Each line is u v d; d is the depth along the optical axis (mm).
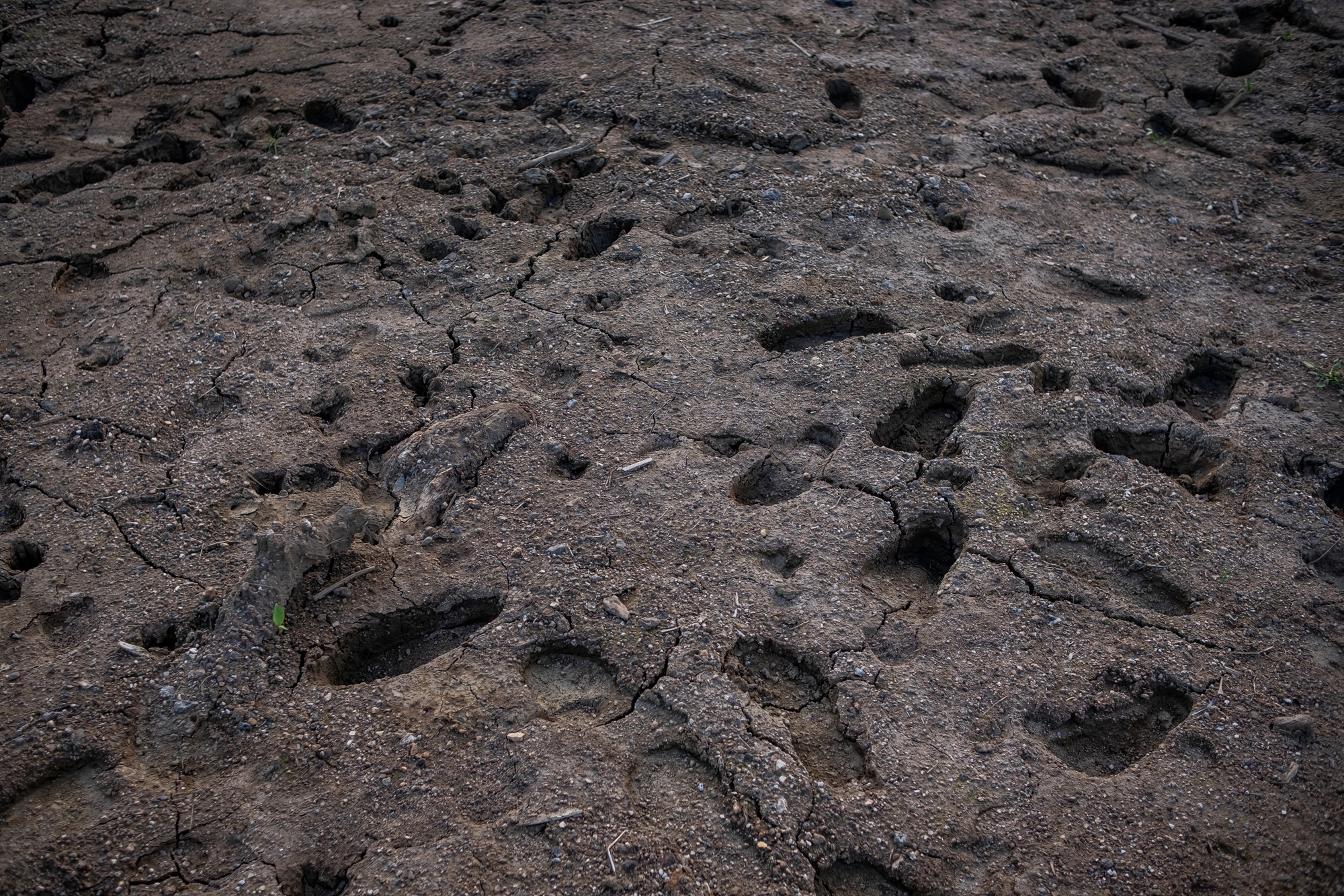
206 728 2408
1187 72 5609
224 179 4508
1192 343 3758
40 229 4203
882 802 2283
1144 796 2326
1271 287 4082
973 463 3154
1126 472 3166
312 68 5227
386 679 2535
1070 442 3270
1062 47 5773
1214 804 2314
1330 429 3385
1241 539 2973
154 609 2652
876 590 2814
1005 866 2188
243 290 3885
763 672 2590
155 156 4758
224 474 3053
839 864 2199
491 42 5332
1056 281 4062
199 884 2129
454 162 4531
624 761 2342
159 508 2951
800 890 2127
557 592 2707
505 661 2553
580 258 4172
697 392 3402
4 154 4672
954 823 2248
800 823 2229
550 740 2375
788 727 2453
